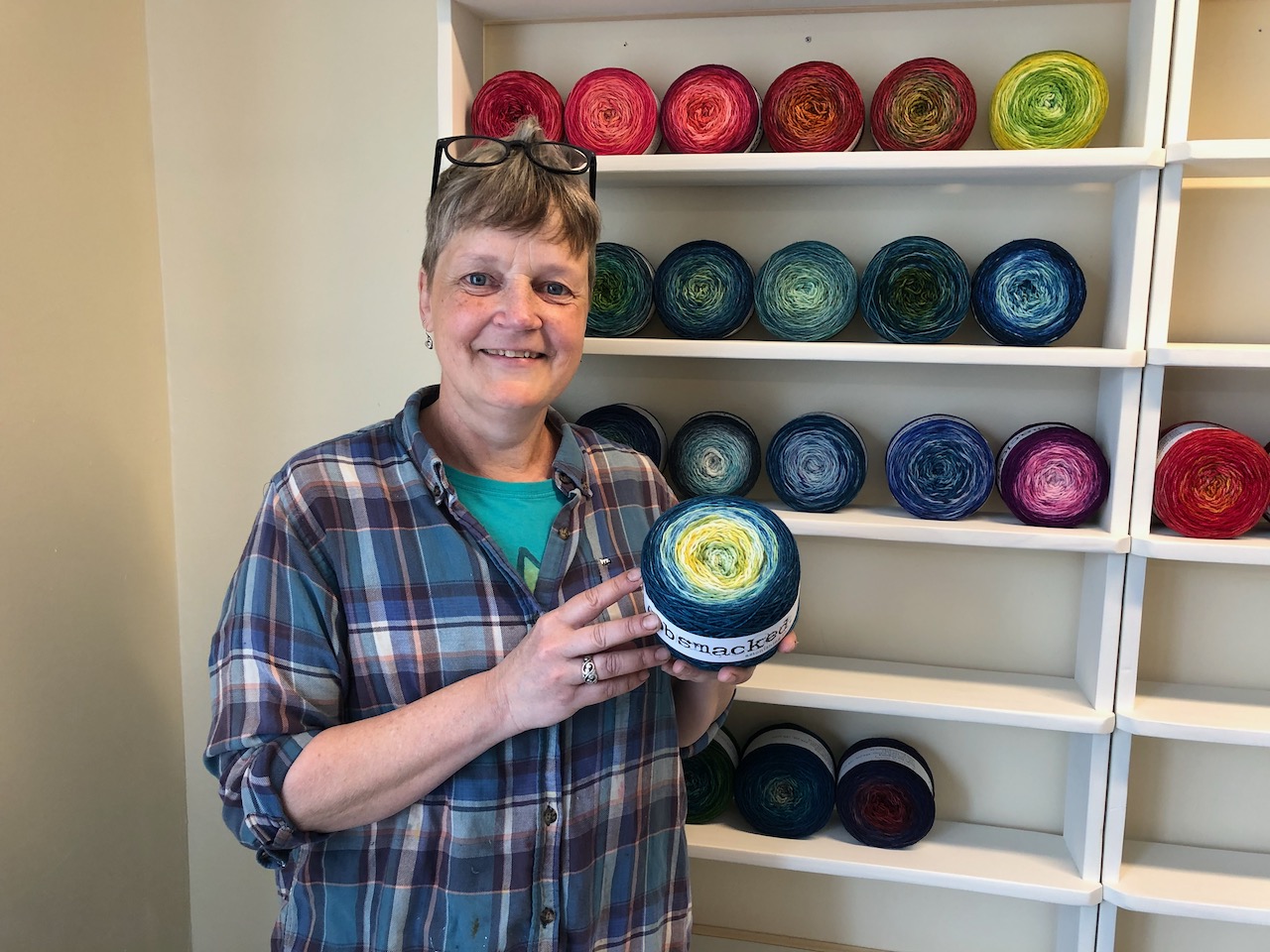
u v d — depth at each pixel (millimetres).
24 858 1234
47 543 1262
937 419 1226
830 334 1235
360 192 1438
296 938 864
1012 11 1263
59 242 1267
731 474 1271
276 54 1428
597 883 914
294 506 849
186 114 1456
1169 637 1319
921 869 1256
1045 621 1354
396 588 849
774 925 1494
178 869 1579
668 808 997
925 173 1185
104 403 1367
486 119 1242
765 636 760
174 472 1533
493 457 933
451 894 845
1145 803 1354
